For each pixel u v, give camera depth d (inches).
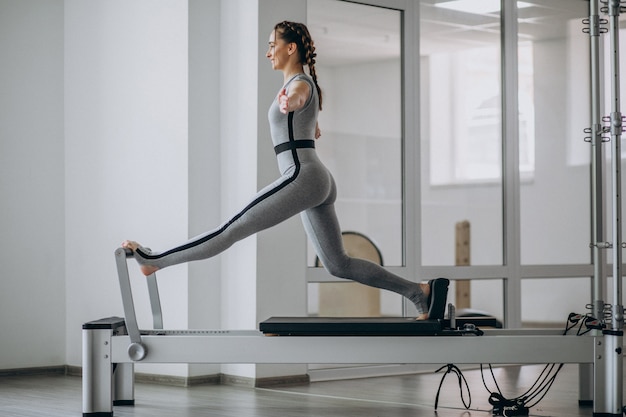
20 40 230.7
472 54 253.0
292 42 160.2
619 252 161.6
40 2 233.3
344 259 162.7
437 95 252.2
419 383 211.2
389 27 235.3
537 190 258.7
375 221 235.8
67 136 234.2
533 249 258.4
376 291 232.2
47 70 233.9
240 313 207.5
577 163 264.2
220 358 158.4
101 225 225.0
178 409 171.8
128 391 177.8
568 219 262.5
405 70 235.9
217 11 213.6
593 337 159.5
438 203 253.4
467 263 256.4
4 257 227.3
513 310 248.8
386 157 236.8
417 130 238.1
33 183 231.3
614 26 164.7
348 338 156.9
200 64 210.1
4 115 228.4
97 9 227.5
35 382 214.8
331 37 227.9
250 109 206.2
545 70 259.4
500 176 256.8
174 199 209.5
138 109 217.6
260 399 185.5
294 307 210.2
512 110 252.8
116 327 162.4
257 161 204.8
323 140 229.5
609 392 158.9
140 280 213.9
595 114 180.2
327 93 228.8
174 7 210.4
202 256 155.3
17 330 228.2
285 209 153.3
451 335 157.5
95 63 227.8
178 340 159.0
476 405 177.8
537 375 225.0
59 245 233.9
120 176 221.0
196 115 209.2
